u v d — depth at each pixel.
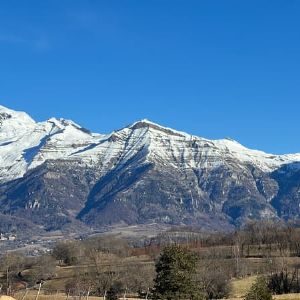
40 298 174.88
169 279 124.31
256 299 107.69
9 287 195.12
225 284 192.62
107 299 180.25
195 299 125.69
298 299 144.00
